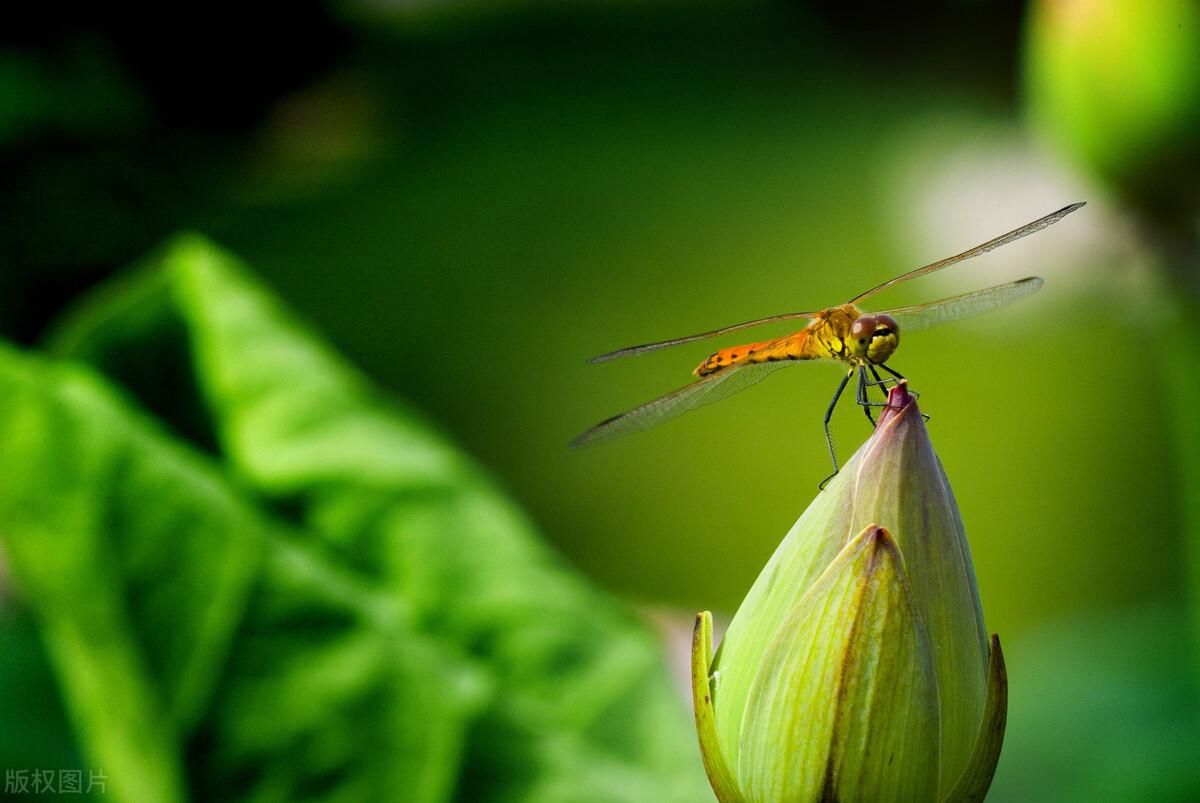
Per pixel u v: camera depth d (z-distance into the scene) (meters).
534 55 5.65
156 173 3.29
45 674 0.85
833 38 5.39
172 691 0.58
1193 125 0.63
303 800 0.59
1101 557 2.14
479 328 3.20
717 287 3.35
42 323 2.70
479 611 0.62
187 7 3.56
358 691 0.60
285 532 0.62
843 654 0.53
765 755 0.53
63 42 2.99
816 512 0.53
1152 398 2.66
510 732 0.61
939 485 0.53
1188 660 1.03
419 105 5.02
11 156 2.79
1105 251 0.67
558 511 2.42
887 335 0.60
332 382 0.64
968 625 0.53
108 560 0.58
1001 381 2.77
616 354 0.63
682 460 2.54
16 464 0.58
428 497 0.64
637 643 0.63
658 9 6.23
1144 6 0.63
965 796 0.53
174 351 0.64
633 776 0.61
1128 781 0.92
